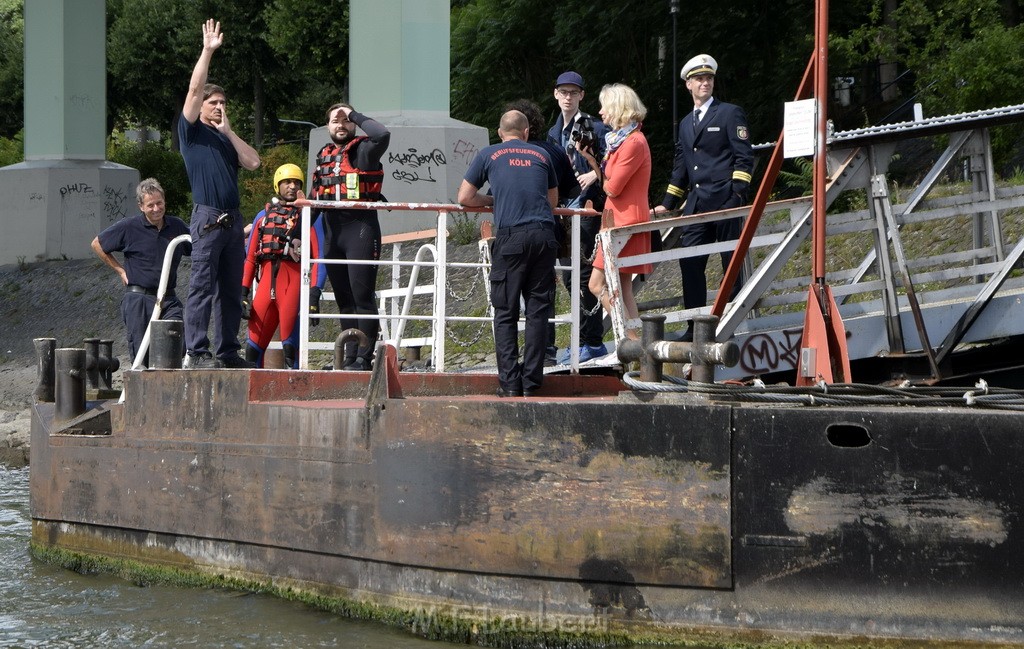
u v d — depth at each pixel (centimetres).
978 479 1970
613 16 9894
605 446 2116
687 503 2075
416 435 2250
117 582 2798
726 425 2055
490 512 2188
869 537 2008
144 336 3300
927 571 1989
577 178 2947
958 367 3228
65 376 3038
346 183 2989
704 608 2073
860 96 9388
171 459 2717
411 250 7131
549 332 3200
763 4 9244
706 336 2120
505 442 2178
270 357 3325
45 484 3059
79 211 9944
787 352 3070
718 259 5350
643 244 2989
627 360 2233
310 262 2702
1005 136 6125
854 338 3000
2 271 9544
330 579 2400
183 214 13962
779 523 2039
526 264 2514
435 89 7900
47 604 2606
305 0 16000
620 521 2108
